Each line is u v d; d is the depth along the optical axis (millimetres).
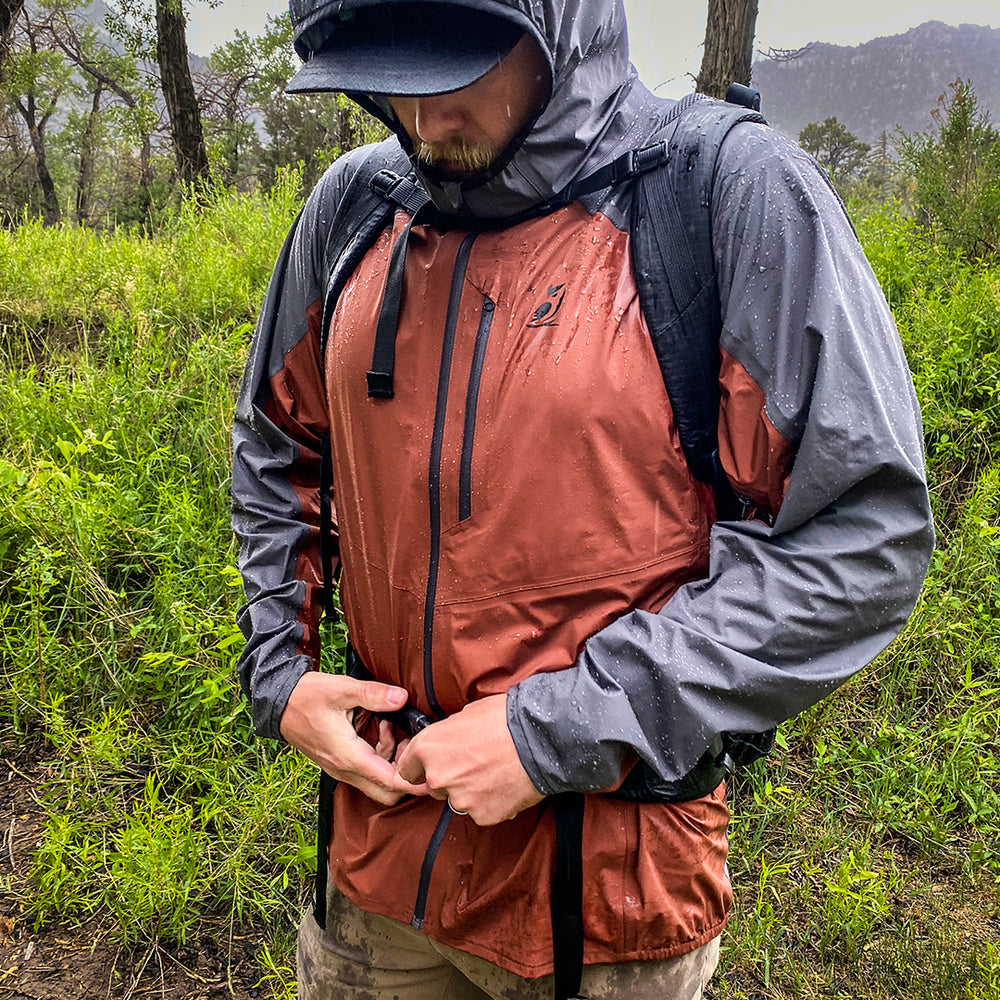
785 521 1042
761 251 1043
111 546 3262
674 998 1254
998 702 3133
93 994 2225
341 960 1417
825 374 1007
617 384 1085
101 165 37500
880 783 2865
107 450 3564
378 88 979
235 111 27359
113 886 2375
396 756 1316
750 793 2844
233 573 2773
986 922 2514
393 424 1194
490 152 1088
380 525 1238
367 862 1320
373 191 1299
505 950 1223
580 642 1130
